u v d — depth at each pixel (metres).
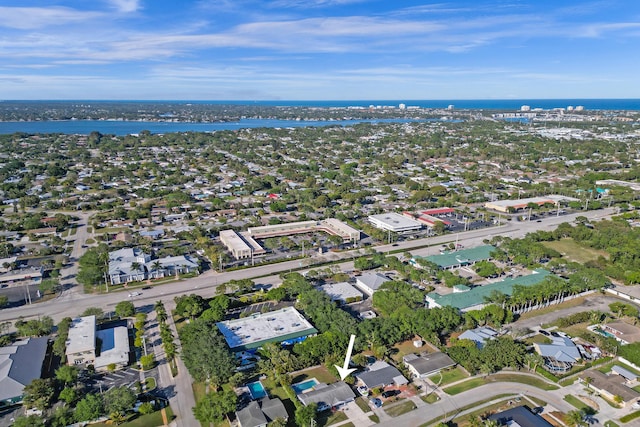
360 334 128.38
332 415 101.00
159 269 180.25
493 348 121.44
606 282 166.12
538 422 95.31
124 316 146.50
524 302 149.50
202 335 122.69
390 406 104.06
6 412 101.94
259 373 116.62
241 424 94.06
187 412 102.00
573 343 130.00
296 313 144.25
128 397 99.56
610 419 100.19
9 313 149.75
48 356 124.19
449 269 188.75
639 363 119.44
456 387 111.25
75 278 178.62
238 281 163.00
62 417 96.19
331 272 180.50
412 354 125.31
